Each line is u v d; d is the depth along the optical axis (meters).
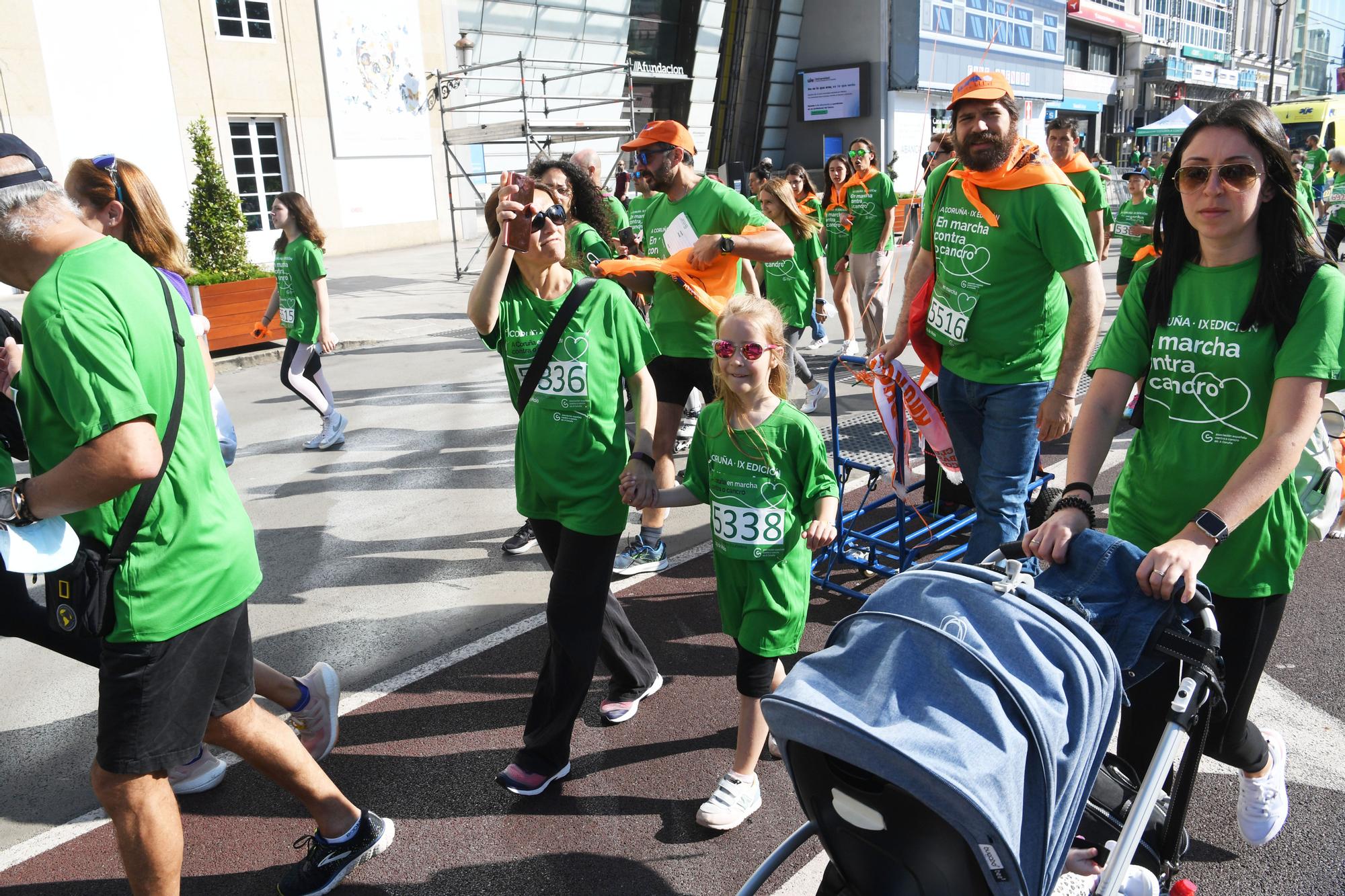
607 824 3.06
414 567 5.23
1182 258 2.32
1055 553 2.05
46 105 17.05
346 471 7.03
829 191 9.52
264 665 3.22
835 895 2.00
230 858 2.96
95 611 2.16
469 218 24.77
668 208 4.79
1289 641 4.06
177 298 2.36
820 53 35.81
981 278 3.68
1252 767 2.57
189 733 2.33
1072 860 2.10
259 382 10.38
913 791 1.56
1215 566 2.31
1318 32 80.88
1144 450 2.45
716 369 2.94
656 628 4.37
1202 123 2.17
